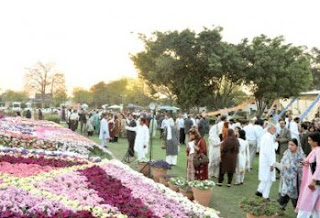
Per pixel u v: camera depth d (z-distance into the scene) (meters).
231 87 35.97
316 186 6.88
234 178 12.59
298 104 29.75
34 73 78.19
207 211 6.70
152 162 12.03
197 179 10.45
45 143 13.36
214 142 12.79
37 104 79.12
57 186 6.19
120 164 9.65
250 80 32.94
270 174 9.34
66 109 40.16
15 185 5.87
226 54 30.88
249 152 14.50
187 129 22.70
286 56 32.62
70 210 4.79
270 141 9.31
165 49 33.72
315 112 26.09
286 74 32.09
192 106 36.44
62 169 7.77
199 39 32.41
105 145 20.73
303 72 32.88
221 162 11.32
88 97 96.56
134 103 78.56
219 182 11.49
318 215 6.91
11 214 4.32
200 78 34.22
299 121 16.61
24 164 7.88
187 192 9.20
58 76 80.56
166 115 24.06
